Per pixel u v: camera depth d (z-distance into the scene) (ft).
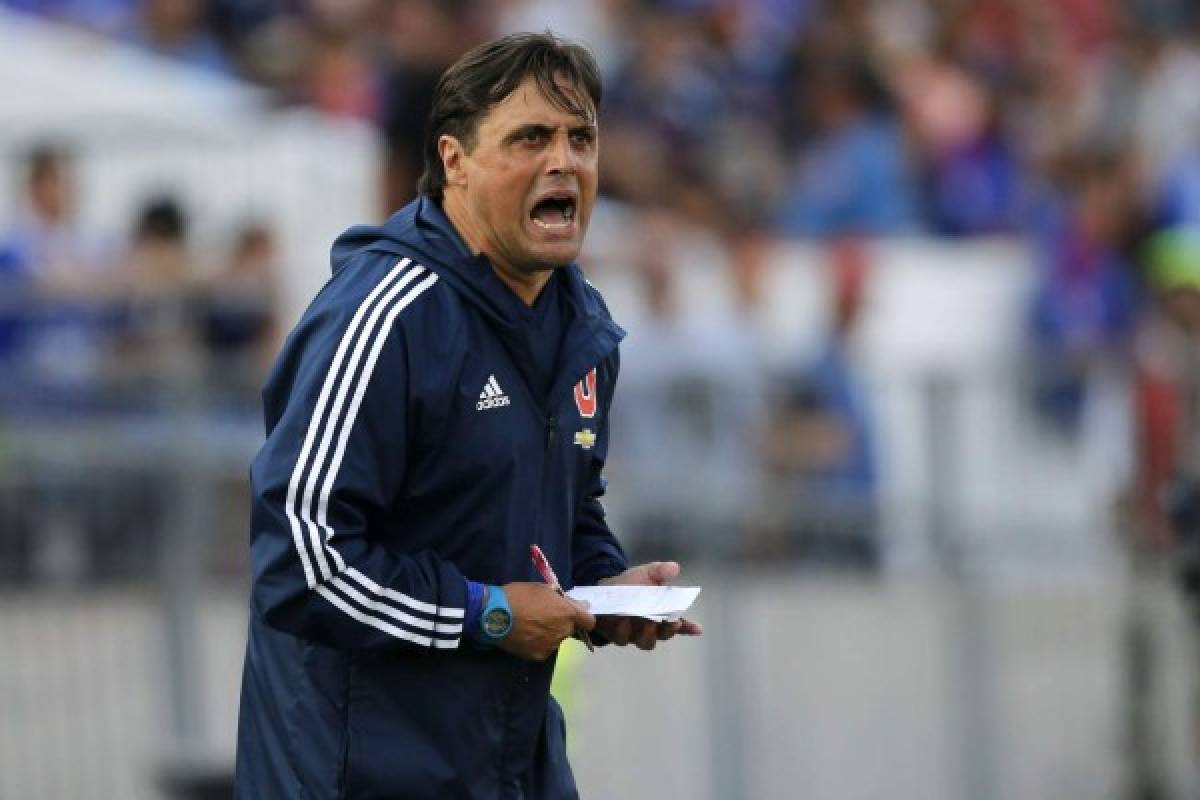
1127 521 89.30
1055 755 92.07
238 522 81.35
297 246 102.22
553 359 42.29
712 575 87.25
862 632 90.58
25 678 77.77
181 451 80.23
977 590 90.84
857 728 90.63
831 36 144.15
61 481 78.74
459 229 41.75
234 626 81.20
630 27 139.33
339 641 40.40
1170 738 89.56
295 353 41.24
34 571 78.23
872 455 90.84
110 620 79.10
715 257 116.88
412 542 41.55
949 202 141.18
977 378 90.53
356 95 119.34
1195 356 88.02
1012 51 154.30
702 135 137.49
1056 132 150.30
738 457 89.66
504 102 40.78
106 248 97.30
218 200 102.06
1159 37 163.32
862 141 140.15
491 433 41.24
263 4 124.47
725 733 87.30
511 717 42.47
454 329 40.83
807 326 120.26
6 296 94.02
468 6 122.62
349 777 41.73
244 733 43.47
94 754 78.43
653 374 89.51
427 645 40.65
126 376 81.10
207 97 118.11
